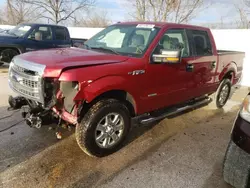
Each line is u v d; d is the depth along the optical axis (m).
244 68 8.61
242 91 7.91
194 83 4.58
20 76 3.23
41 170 2.99
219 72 5.30
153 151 3.61
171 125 4.61
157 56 3.52
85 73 2.90
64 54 3.41
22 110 3.34
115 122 3.38
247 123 2.33
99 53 3.61
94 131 3.15
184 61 4.16
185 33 4.34
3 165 3.03
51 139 3.76
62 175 2.92
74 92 2.91
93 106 3.13
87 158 3.31
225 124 4.85
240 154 2.34
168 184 2.87
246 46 8.53
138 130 4.28
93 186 2.76
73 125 3.42
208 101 5.33
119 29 4.30
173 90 4.13
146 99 3.69
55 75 2.85
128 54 3.66
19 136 3.78
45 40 9.04
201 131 4.43
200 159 3.45
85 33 13.62
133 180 2.91
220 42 9.09
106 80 3.06
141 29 4.04
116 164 3.22
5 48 8.48
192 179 2.98
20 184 2.71
